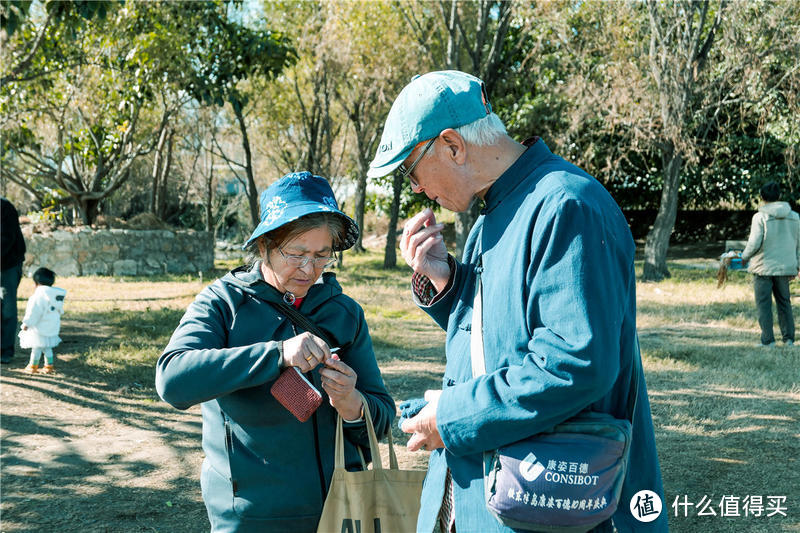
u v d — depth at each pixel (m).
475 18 18.42
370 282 16.84
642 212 26.58
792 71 14.45
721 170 22.22
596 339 1.37
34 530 3.42
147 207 34.53
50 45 13.59
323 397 1.91
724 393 5.95
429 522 1.71
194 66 14.62
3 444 4.75
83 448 4.73
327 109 20.25
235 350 1.72
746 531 3.34
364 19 17.22
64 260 19.50
